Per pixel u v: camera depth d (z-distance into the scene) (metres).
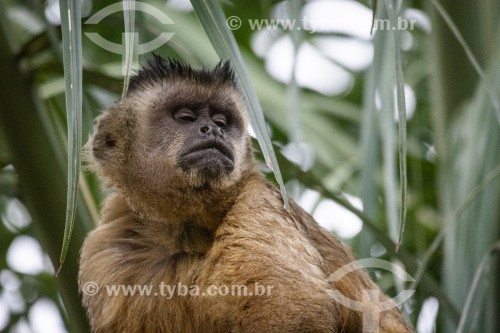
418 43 14.88
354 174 13.17
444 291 10.69
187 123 11.92
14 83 11.16
